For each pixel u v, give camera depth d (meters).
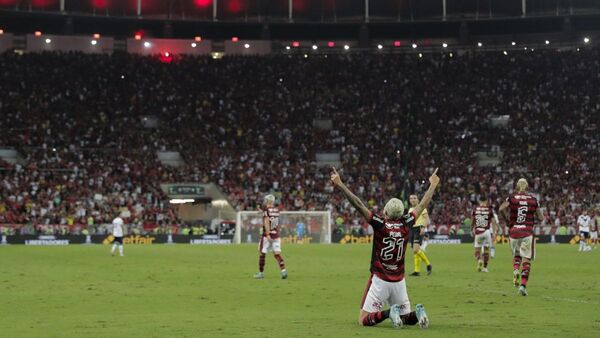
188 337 20.95
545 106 133.62
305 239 100.12
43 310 28.17
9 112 125.25
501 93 137.25
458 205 111.12
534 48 147.25
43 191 108.38
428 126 130.75
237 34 148.38
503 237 101.25
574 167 118.88
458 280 40.94
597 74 138.25
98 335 21.47
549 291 34.72
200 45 146.00
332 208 111.44
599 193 112.44
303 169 120.88
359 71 143.00
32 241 96.31
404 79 140.88
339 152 125.88
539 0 135.50
